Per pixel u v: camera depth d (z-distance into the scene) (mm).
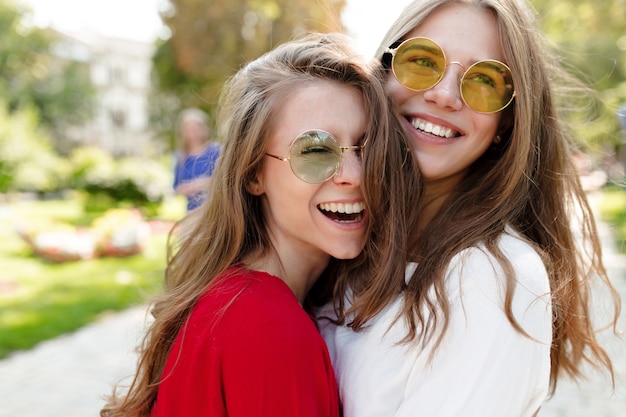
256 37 19922
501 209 1454
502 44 1475
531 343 1190
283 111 1384
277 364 1188
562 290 1491
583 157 2359
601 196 11656
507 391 1161
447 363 1234
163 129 33312
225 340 1217
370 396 1328
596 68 11586
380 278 1425
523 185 1503
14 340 5395
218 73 21219
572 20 16344
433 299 1315
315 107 1367
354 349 1428
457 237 1391
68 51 42469
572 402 4020
